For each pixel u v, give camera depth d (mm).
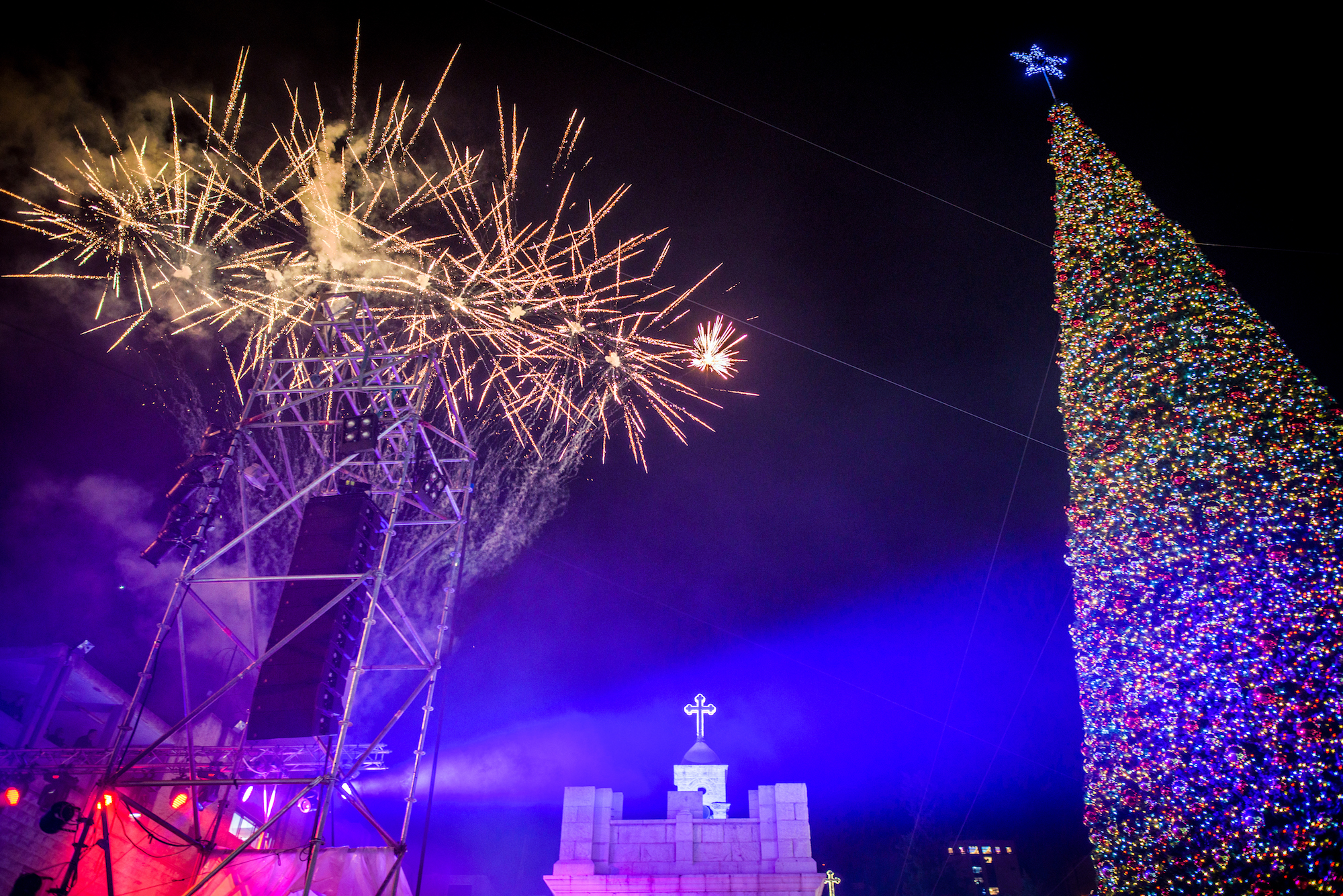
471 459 17172
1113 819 20266
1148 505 18922
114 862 17141
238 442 15094
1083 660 20766
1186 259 18719
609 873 24531
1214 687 17953
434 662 15242
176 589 14125
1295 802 16828
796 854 24672
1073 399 20172
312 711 13039
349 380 15375
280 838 23078
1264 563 17172
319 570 14352
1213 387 17938
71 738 22828
